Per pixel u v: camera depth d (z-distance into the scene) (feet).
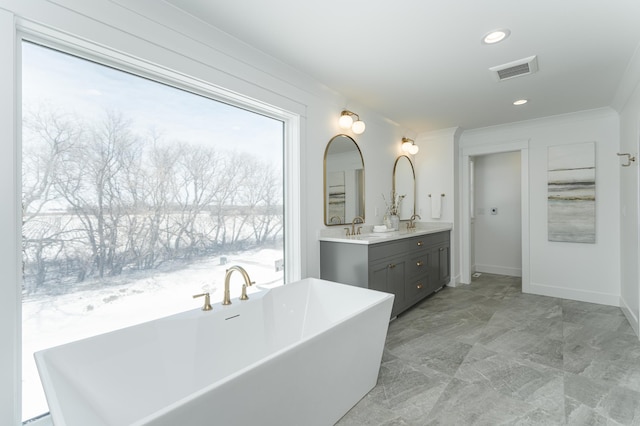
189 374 5.44
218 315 6.01
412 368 7.30
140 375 4.82
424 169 15.06
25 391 4.65
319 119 9.61
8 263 4.24
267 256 8.51
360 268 9.05
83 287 5.29
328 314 7.59
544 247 13.03
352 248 9.16
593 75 8.70
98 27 4.98
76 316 5.20
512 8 5.80
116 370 4.57
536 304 11.85
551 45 7.11
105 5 5.05
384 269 9.71
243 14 6.00
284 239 8.98
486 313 10.95
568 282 12.53
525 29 6.48
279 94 8.20
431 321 10.25
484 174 17.44
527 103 10.98
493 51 7.41
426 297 12.87
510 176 16.61
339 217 10.46
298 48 7.28
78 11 4.78
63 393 3.75
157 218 6.30
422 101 10.78
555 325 9.78
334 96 10.01
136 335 4.89
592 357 7.69
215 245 7.32
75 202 5.19
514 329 9.50
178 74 6.14
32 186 4.74
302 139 8.98
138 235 6.00
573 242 12.36
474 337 8.97
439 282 13.42
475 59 7.80
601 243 11.84
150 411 4.81
